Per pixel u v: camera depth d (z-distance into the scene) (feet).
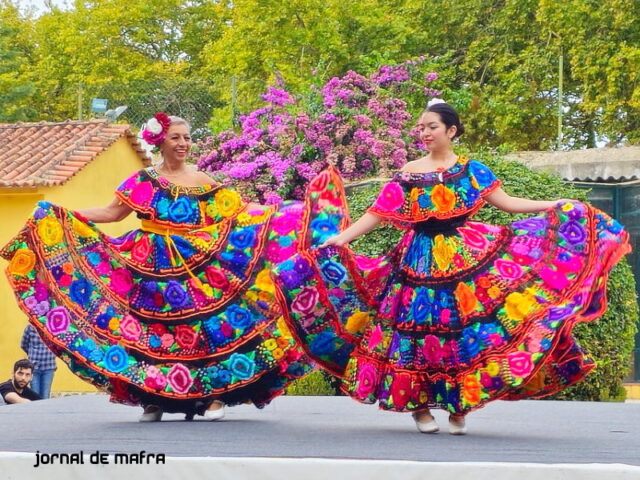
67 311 21.44
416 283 19.49
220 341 21.59
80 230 21.76
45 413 24.12
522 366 18.76
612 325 34.91
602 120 84.02
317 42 85.56
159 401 21.52
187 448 16.69
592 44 83.30
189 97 69.62
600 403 27.89
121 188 21.85
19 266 21.42
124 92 69.77
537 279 19.35
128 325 21.57
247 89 69.97
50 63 107.45
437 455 15.92
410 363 19.40
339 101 53.16
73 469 15.03
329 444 17.43
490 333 19.10
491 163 35.35
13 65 99.66
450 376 19.21
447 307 19.25
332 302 19.84
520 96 87.40
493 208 33.53
